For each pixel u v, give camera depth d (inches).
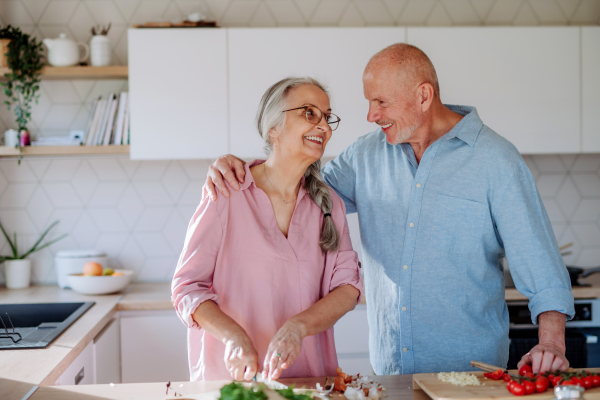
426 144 62.0
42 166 109.3
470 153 59.5
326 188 55.2
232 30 97.6
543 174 115.2
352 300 53.1
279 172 53.3
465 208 59.1
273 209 53.1
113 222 110.7
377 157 65.5
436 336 59.9
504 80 99.7
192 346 54.3
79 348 67.3
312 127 50.7
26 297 95.8
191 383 48.1
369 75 59.1
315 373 52.4
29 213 109.3
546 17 112.8
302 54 98.2
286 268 51.6
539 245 55.0
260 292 50.8
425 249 59.9
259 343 50.7
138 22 109.2
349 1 110.7
